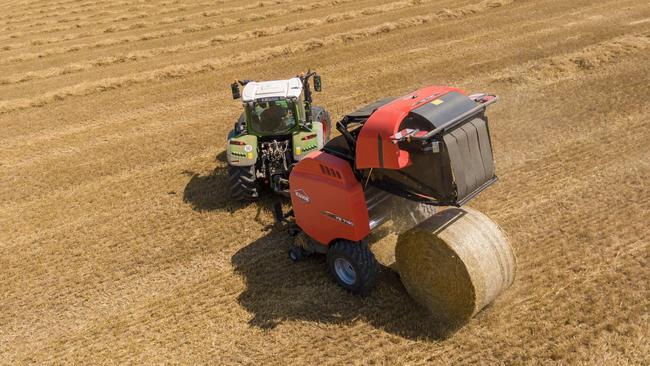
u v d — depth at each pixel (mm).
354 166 6555
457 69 15172
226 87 16047
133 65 19000
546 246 7332
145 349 6438
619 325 5883
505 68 14805
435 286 6117
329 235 6918
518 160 9781
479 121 5961
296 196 7109
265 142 9133
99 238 8992
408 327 6230
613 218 7773
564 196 8484
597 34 16734
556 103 12094
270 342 6312
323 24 21969
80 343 6703
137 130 13562
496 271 5859
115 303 7375
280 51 18484
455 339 5988
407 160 5859
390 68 15906
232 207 9414
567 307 6230
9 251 8891
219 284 7453
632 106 11414
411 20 20359
